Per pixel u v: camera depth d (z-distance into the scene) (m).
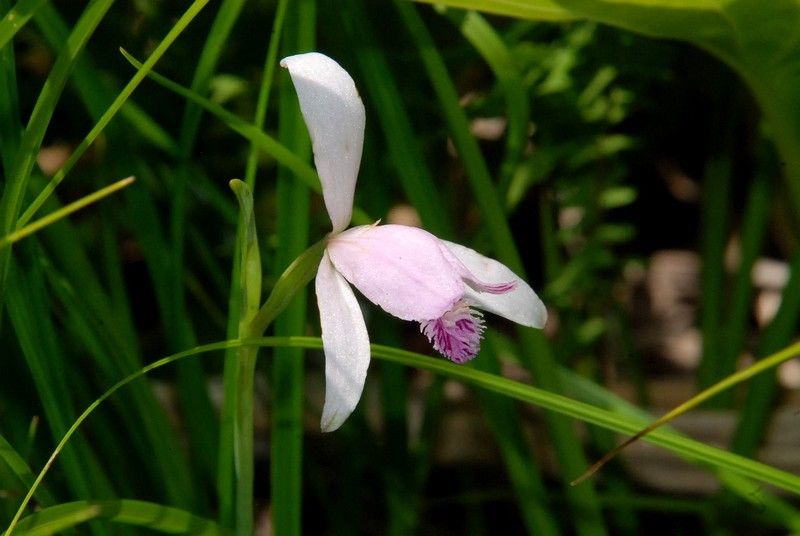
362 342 0.30
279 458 0.34
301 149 0.33
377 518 0.44
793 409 0.41
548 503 0.36
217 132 0.42
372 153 0.38
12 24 0.30
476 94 0.44
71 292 0.34
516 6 0.35
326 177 0.30
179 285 0.35
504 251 0.35
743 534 0.40
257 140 0.32
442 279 0.30
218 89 0.40
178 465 0.35
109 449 0.36
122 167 0.35
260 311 0.30
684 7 0.35
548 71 0.40
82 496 0.33
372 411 0.42
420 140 0.40
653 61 0.40
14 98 0.32
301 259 0.30
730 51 0.36
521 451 0.36
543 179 0.42
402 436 0.38
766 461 0.40
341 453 0.39
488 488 0.44
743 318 0.44
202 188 0.37
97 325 0.34
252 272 0.30
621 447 0.31
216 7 0.40
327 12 0.36
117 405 0.35
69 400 0.33
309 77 0.29
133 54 0.40
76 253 0.34
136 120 0.34
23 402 0.36
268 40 0.41
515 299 0.31
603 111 0.40
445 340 0.31
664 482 0.40
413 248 0.30
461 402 0.43
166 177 0.38
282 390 0.34
